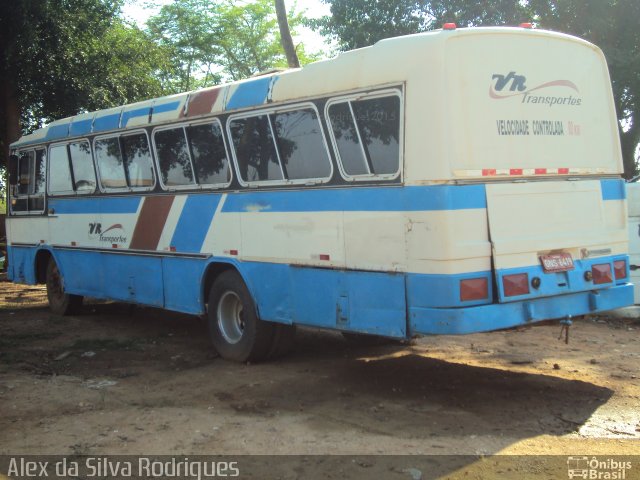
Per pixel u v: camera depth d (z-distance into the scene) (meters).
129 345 8.23
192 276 7.69
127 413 5.54
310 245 6.24
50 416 5.48
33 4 14.38
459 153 5.23
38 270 10.85
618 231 6.35
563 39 6.08
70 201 9.85
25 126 18.11
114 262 9.00
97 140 9.19
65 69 16.12
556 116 5.96
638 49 14.05
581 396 5.79
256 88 6.78
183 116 7.66
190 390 6.19
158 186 8.14
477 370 6.69
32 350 7.97
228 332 7.42
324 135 6.06
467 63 5.36
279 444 4.79
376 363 7.08
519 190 5.55
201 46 27.86
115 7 16.88
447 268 5.14
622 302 6.28
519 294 5.43
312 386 6.22
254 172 6.84
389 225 5.52
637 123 15.04
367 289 5.72
